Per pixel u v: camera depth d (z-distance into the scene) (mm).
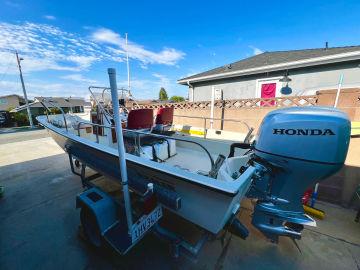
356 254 1776
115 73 1073
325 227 2135
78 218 2307
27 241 1935
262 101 4367
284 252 1814
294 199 1434
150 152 2391
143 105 6426
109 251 1771
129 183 1827
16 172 3770
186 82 8375
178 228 2168
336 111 1251
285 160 1353
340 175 2496
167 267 1655
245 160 1903
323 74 5633
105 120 2635
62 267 1642
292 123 1299
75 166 4059
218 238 1939
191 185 1311
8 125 13320
